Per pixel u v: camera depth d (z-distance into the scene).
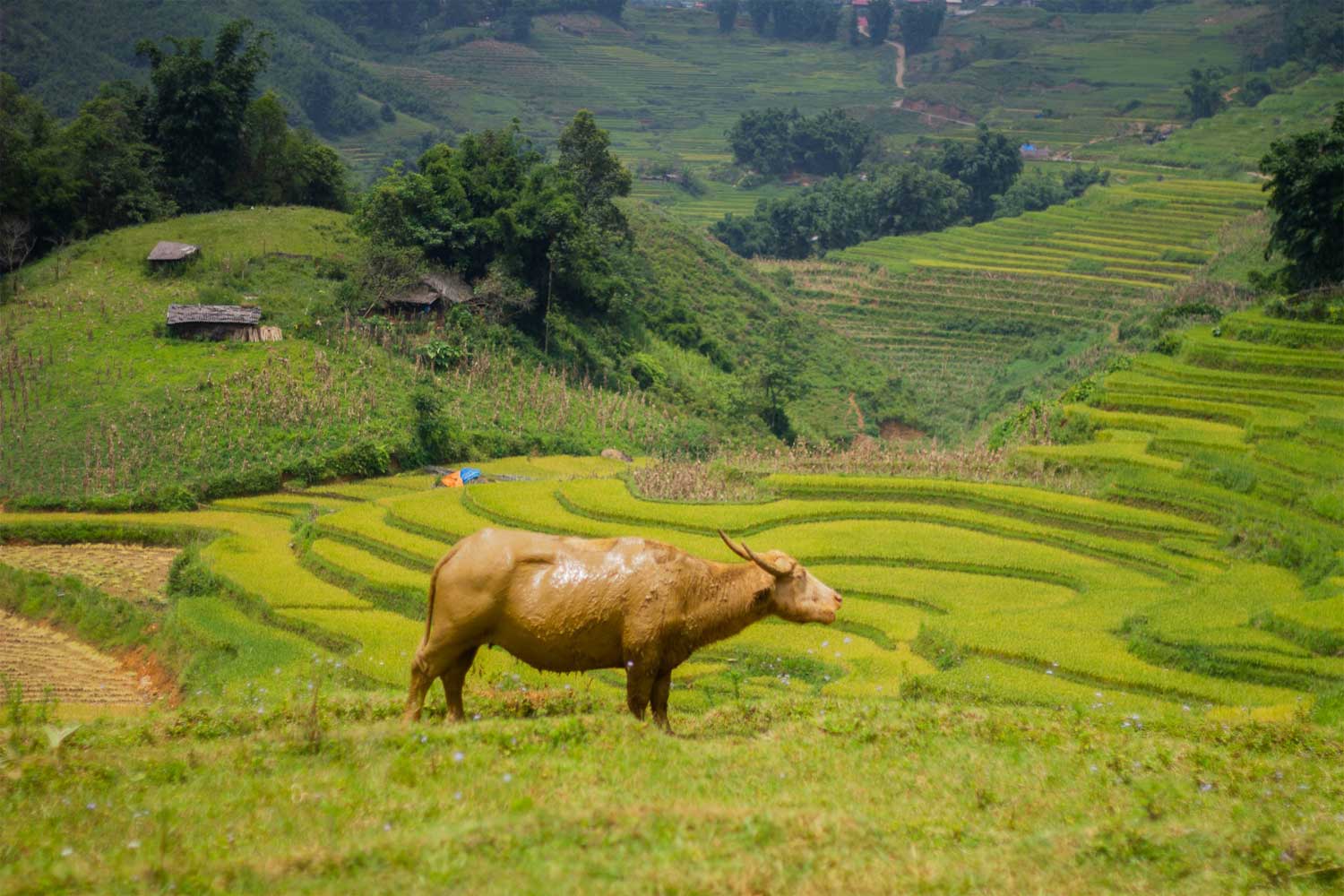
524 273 66.44
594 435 56.09
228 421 45.59
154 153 69.75
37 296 56.44
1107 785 9.85
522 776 9.18
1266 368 48.00
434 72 187.50
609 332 69.12
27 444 43.16
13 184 63.16
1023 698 19.59
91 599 29.98
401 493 43.53
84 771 9.42
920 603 27.55
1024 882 7.68
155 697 24.61
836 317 95.62
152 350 51.12
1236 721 13.22
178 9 144.12
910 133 178.88
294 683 20.64
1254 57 166.00
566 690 12.99
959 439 71.25
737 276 91.50
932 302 94.94
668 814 8.13
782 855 7.67
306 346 53.31
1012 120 172.62
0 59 118.56
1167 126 155.75
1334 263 58.38
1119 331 75.19
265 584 29.66
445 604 11.29
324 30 178.50
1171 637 22.72
